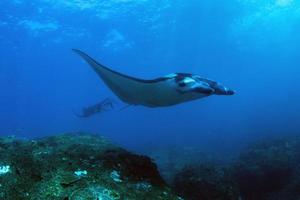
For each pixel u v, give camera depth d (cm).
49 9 2666
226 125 4066
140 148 2331
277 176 866
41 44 3469
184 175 543
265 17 3441
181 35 3616
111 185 240
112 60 4347
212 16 3152
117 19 3061
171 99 360
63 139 364
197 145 2262
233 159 1231
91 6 2719
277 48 5156
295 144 1114
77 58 4147
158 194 258
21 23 2853
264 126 2839
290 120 2884
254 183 872
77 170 251
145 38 3606
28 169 238
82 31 3234
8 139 314
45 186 220
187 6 2884
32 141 321
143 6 2823
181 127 5291
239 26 3600
